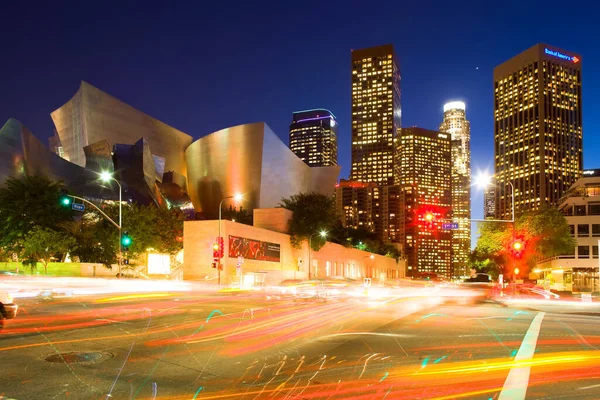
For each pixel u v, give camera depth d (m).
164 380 8.09
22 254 48.38
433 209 38.22
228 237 56.88
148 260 53.66
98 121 104.06
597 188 80.69
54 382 7.88
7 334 12.86
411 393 7.37
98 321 15.97
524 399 7.10
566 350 11.20
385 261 131.25
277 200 104.38
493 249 64.81
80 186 82.00
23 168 69.50
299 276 73.31
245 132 102.19
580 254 78.56
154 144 113.31
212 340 12.23
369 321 17.08
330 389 7.57
